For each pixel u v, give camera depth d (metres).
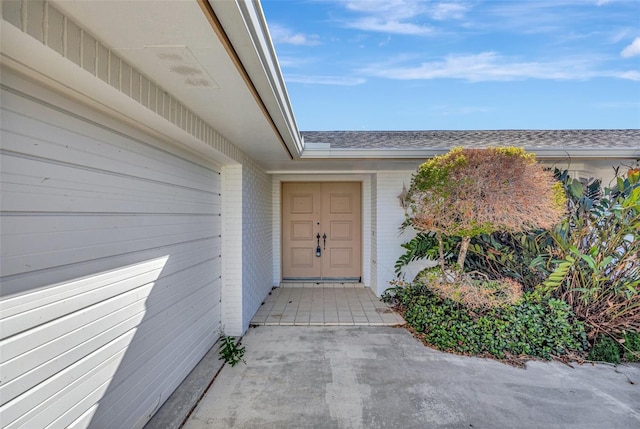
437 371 2.96
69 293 1.54
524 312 3.42
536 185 3.24
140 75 1.68
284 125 2.73
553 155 4.08
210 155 3.16
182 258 2.77
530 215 3.20
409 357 3.25
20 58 1.21
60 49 1.17
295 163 4.79
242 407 2.41
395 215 5.47
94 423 1.69
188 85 1.84
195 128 2.41
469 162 3.38
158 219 2.37
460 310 3.63
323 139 6.08
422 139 6.00
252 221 4.42
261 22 1.42
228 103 2.15
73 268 1.57
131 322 2.03
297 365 3.07
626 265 3.31
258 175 4.86
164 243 2.45
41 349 1.38
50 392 1.42
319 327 4.12
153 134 2.28
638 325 3.25
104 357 1.78
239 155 3.68
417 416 2.31
